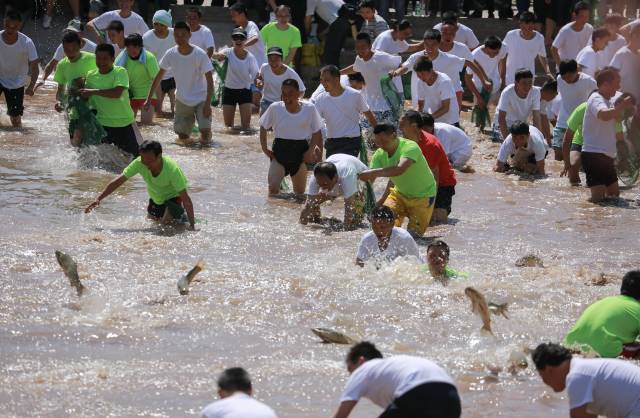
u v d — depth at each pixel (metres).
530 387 20.92
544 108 49.78
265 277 27.86
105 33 56.53
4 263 28.39
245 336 23.66
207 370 21.34
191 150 47.25
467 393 20.53
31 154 44.28
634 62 43.38
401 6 64.88
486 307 23.14
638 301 22.50
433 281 27.94
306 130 39.03
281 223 34.97
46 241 30.98
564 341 22.61
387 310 25.66
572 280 28.75
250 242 32.12
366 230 34.34
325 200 35.06
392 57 50.50
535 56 56.88
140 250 30.56
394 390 16.27
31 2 66.69
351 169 34.56
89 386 20.22
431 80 47.16
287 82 38.50
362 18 62.69
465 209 38.09
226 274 28.08
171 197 33.78
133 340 23.08
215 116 56.44
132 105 50.50
